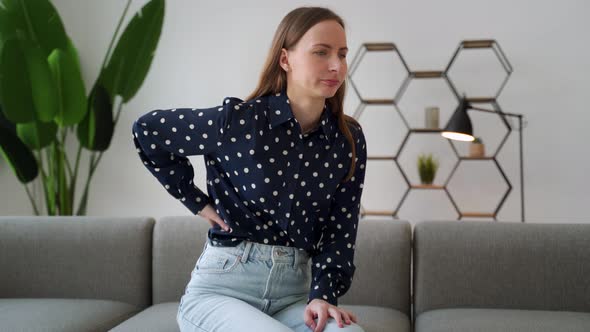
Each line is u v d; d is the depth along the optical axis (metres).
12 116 2.94
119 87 3.39
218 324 1.24
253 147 1.29
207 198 1.43
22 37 3.04
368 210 3.92
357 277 1.95
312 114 1.33
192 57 3.96
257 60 3.92
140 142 1.35
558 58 3.67
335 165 1.37
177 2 3.96
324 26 1.26
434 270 1.92
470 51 3.77
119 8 3.97
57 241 2.07
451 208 3.85
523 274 1.88
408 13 3.80
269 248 1.35
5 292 2.06
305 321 1.26
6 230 2.09
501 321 1.70
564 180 3.70
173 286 2.01
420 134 3.85
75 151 3.99
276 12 3.89
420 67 3.80
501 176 3.78
